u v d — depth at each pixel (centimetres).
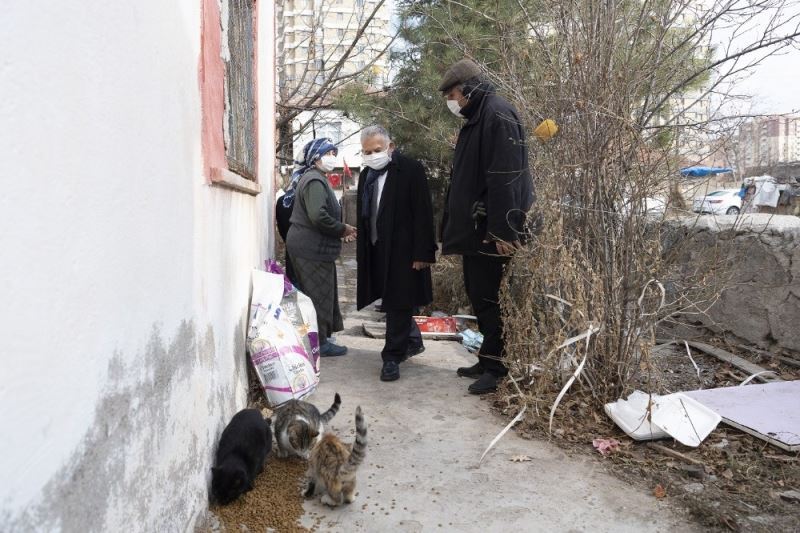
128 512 183
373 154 508
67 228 146
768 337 518
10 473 122
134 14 194
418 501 316
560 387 436
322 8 1220
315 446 320
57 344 141
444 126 900
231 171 373
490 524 295
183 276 250
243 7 480
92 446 159
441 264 856
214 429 308
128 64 189
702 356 546
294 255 559
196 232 275
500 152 428
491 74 497
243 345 416
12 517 122
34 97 132
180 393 242
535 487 329
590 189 415
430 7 923
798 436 361
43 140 135
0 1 119
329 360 570
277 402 413
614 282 413
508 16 634
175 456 234
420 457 365
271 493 317
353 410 441
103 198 168
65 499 144
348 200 1577
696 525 292
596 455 366
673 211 416
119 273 179
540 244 417
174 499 232
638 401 406
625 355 414
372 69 1067
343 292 957
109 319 171
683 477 336
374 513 304
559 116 419
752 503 306
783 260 502
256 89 548
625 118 387
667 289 475
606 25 396
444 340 659
